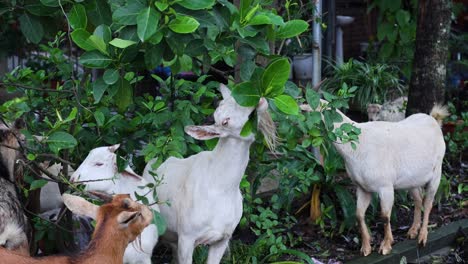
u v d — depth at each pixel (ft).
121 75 12.51
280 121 15.92
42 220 15.39
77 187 13.33
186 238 14.39
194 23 11.49
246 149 13.75
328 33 32.19
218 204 14.05
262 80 11.85
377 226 21.38
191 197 14.21
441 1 24.50
